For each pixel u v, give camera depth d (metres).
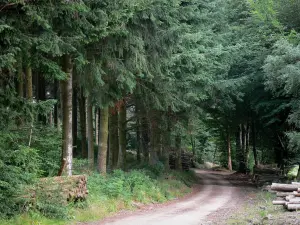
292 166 29.38
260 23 24.08
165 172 25.66
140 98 19.45
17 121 10.66
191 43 18.86
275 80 19.33
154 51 15.29
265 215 11.27
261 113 30.12
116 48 13.05
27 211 9.72
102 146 17.66
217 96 26.88
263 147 37.84
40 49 9.41
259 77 26.33
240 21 29.16
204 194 22.97
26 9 8.64
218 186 28.55
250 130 39.62
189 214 13.80
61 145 14.12
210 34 22.30
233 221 11.12
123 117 23.30
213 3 22.42
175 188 22.44
